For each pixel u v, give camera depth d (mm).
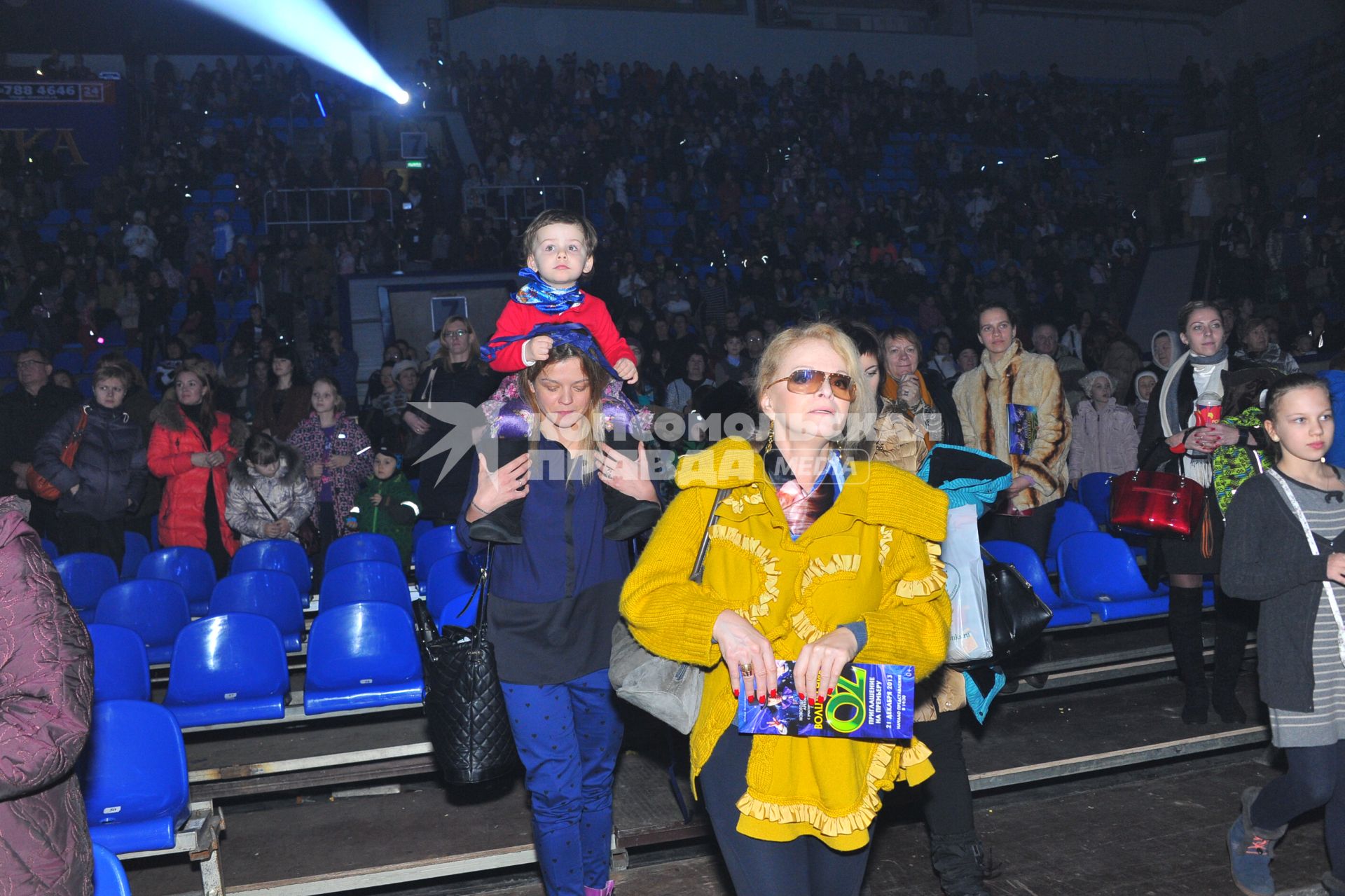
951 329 14594
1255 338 6629
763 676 1731
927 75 20891
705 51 20172
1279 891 2943
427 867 3090
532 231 2852
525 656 2502
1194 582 3973
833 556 1871
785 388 1918
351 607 4031
